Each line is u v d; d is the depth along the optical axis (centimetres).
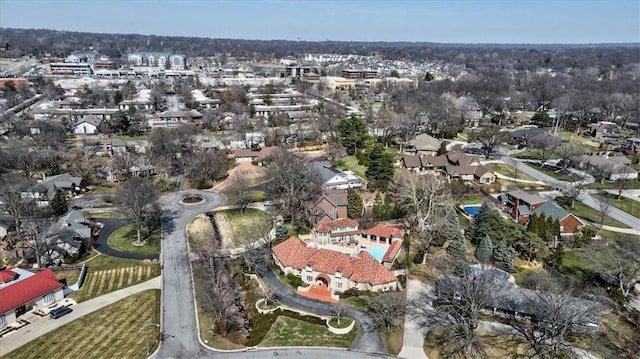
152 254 9056
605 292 7475
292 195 10644
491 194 12044
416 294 7612
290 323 6850
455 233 8875
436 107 19362
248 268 8338
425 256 8594
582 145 15762
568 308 6425
